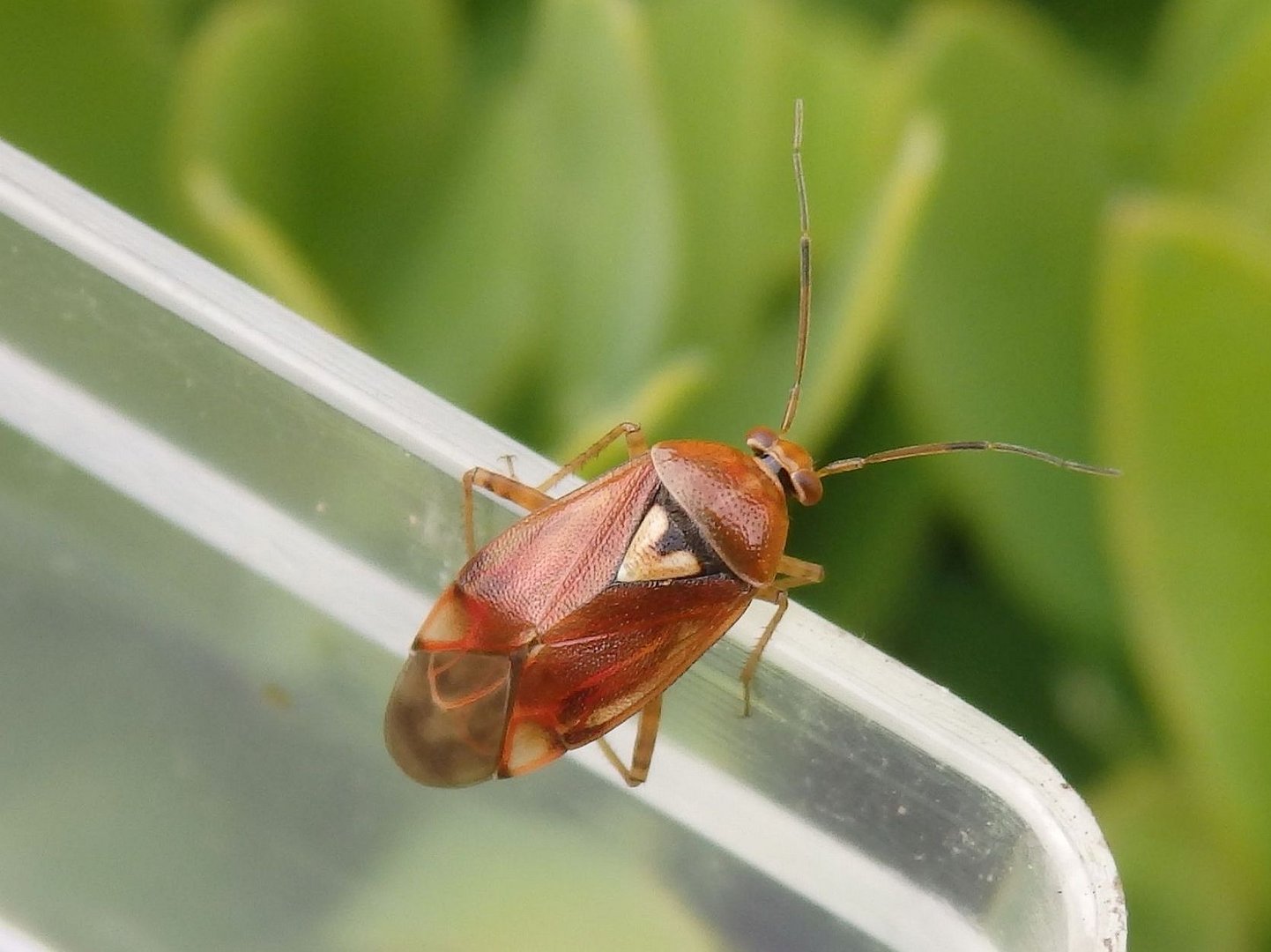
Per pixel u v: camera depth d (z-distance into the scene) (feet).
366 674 0.17
